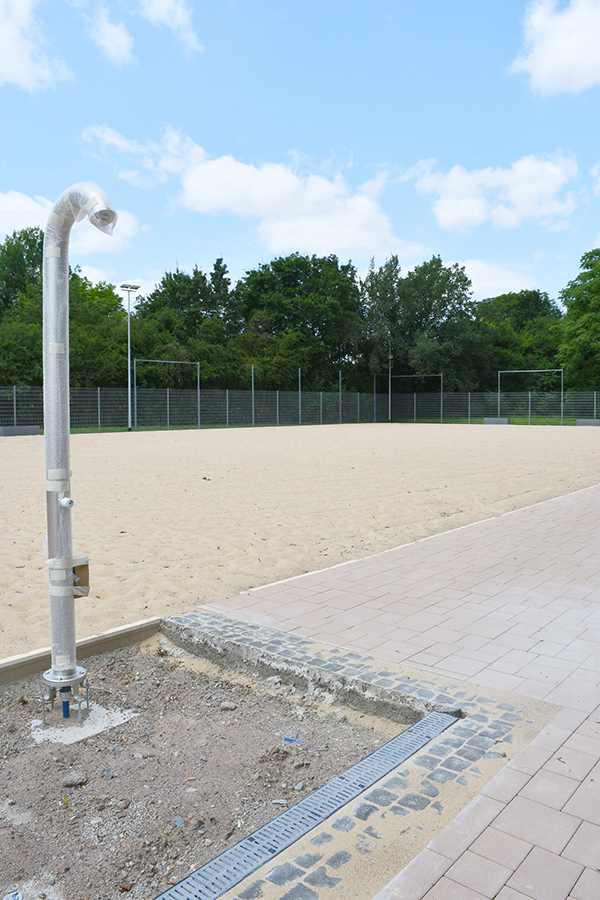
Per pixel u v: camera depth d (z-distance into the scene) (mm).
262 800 2990
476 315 60094
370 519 9258
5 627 4945
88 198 3365
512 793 2766
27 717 3744
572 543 7789
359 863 2406
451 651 4371
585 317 48656
